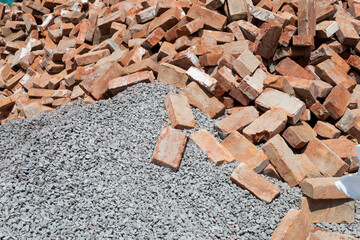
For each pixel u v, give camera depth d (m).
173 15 2.60
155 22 2.73
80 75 2.65
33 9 4.29
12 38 4.14
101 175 1.70
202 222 1.53
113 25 3.04
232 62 2.29
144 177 1.71
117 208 1.53
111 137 1.93
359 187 1.15
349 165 1.95
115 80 2.32
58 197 1.56
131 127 2.00
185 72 2.31
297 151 2.01
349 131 2.07
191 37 2.52
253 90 2.10
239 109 2.18
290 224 1.41
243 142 1.90
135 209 1.53
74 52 3.07
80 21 3.48
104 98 2.38
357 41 2.41
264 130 1.93
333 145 2.00
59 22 3.78
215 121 2.13
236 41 2.45
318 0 2.51
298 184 1.78
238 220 1.58
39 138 1.90
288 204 1.67
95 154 1.80
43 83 2.99
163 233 1.44
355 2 2.90
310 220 1.62
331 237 1.38
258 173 1.86
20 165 1.70
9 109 3.08
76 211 1.50
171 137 1.82
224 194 1.68
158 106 2.13
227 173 1.77
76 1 3.90
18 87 3.47
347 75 2.28
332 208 1.63
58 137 1.90
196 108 2.18
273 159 1.85
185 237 1.43
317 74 2.31
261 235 1.51
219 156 1.84
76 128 1.96
